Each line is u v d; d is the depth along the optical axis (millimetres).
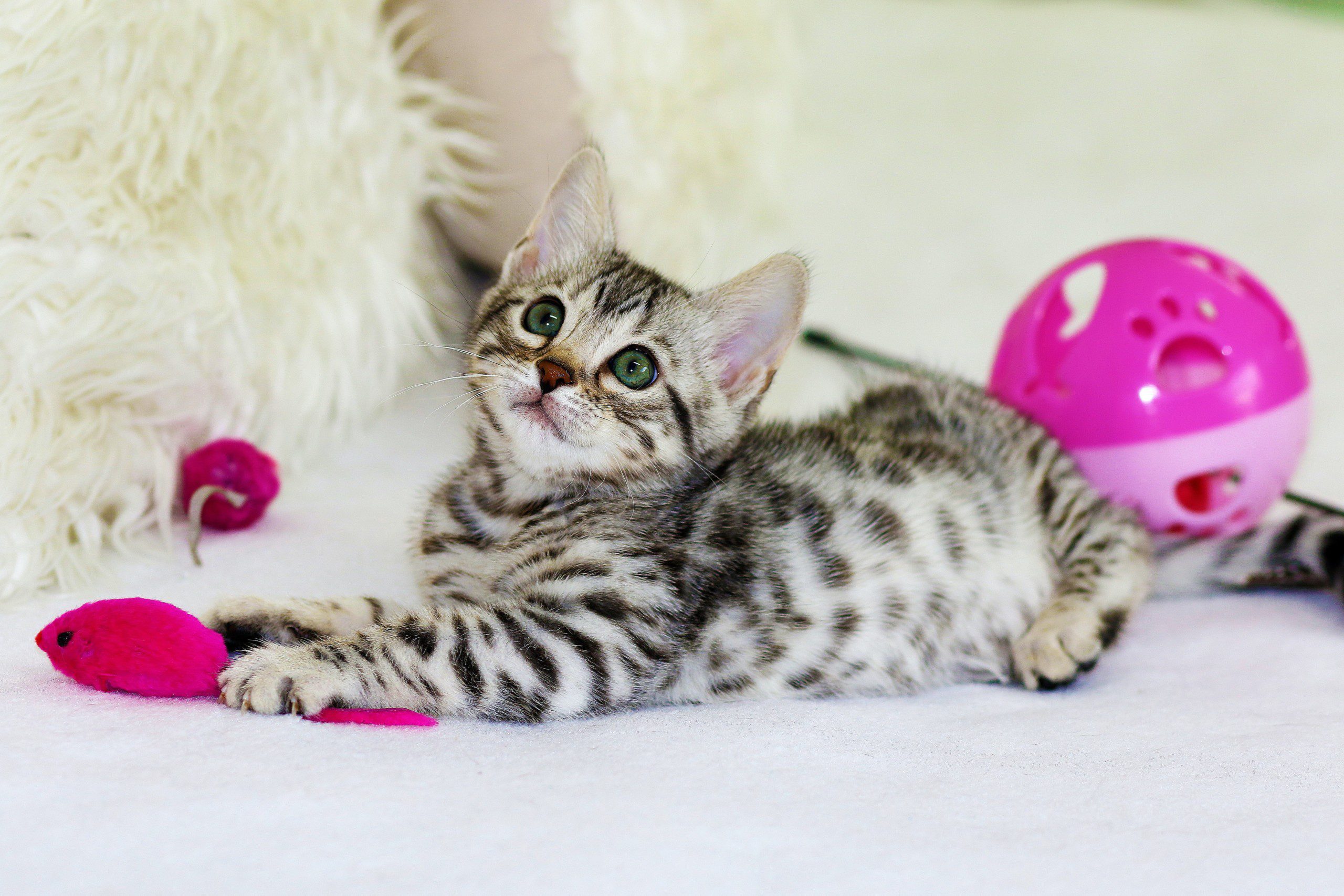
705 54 918
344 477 858
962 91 1585
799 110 1068
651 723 705
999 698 740
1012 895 631
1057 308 835
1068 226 1187
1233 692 733
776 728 703
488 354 761
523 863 630
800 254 762
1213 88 1562
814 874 633
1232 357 799
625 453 747
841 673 743
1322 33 1805
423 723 690
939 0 1937
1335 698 727
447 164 901
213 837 632
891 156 1390
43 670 700
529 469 749
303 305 843
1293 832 656
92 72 761
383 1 876
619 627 716
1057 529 793
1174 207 1217
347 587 768
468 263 952
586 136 890
